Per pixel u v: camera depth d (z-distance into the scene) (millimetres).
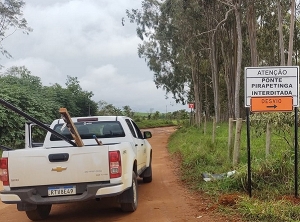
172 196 8219
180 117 60438
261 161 8000
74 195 6098
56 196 6094
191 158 12055
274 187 7324
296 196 6754
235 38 33906
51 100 27203
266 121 8797
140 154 8656
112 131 8219
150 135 10000
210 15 31203
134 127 9430
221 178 8469
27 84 26688
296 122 6809
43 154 6082
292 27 21312
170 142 24141
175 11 30516
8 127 18719
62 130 8133
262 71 6797
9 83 25172
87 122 8297
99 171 6062
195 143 17281
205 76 47062
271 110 6789
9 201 6027
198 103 39719
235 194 7195
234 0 25922
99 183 6094
